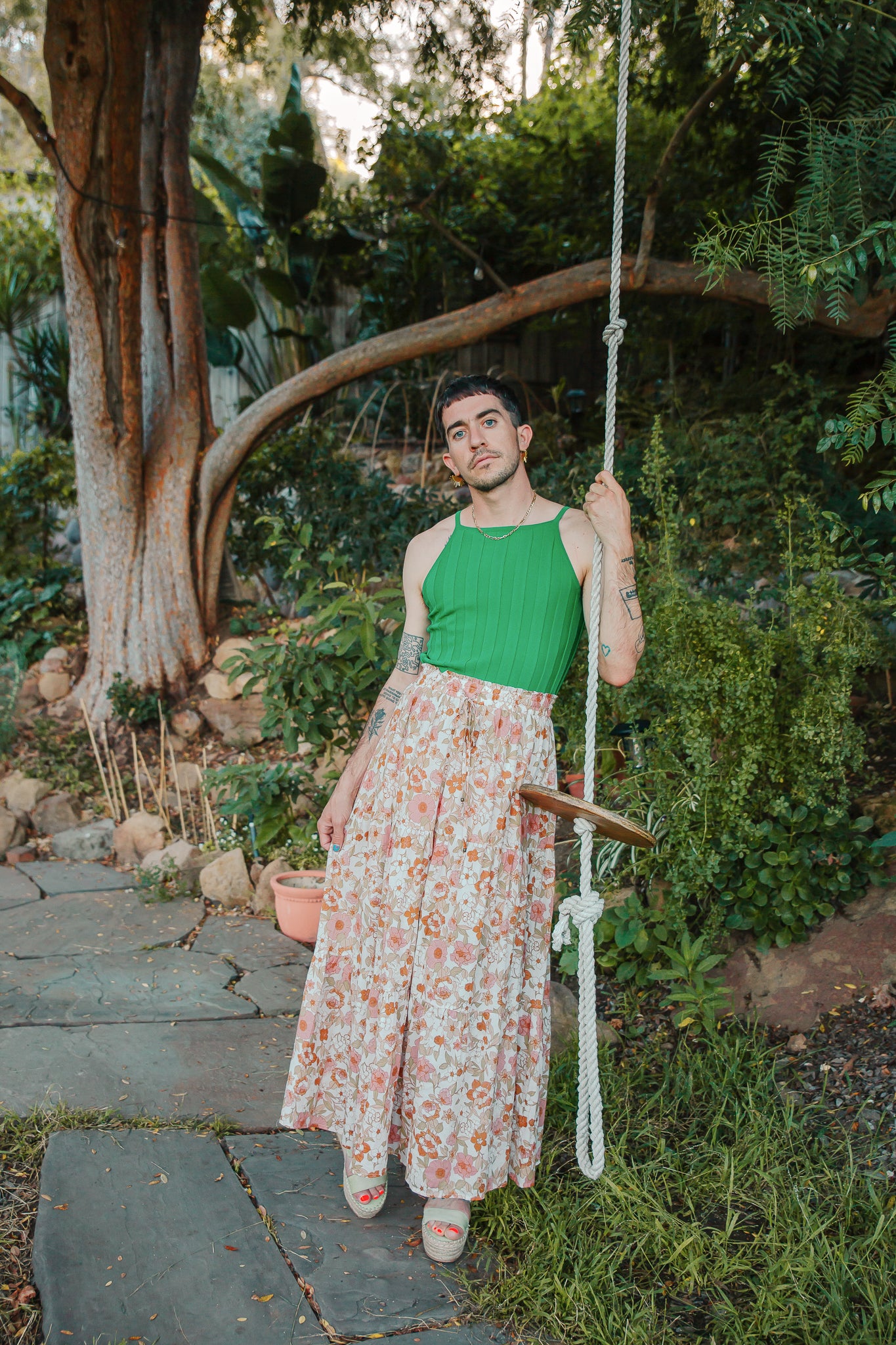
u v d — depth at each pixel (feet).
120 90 15.25
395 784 6.24
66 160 15.52
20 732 17.97
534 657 6.10
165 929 12.00
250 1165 7.06
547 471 16.55
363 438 28.07
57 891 13.35
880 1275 5.68
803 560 10.22
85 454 17.53
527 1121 6.29
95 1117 7.58
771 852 9.07
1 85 15.28
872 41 8.73
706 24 8.89
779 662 9.79
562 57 18.62
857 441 6.84
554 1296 5.74
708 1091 7.82
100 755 17.16
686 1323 5.60
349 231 29.89
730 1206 6.48
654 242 20.48
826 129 7.96
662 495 11.77
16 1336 5.41
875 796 10.33
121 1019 9.50
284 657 12.85
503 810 5.97
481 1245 6.28
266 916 12.51
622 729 10.93
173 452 18.04
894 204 8.20
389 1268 5.99
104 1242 6.10
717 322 20.56
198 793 15.97
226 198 29.73
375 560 19.16
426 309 30.19
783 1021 8.60
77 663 19.27
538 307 16.16
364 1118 6.04
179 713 17.61
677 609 9.53
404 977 6.00
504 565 6.14
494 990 5.94
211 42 18.89
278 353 31.30
